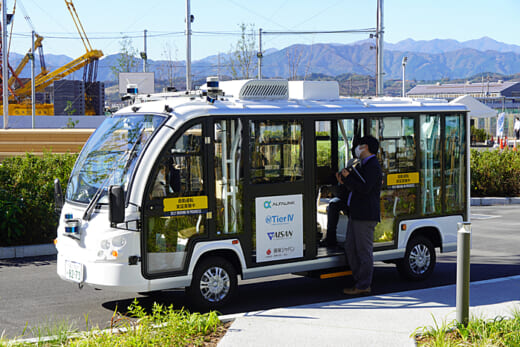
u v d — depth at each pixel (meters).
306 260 8.06
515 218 15.82
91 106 73.31
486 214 16.59
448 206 9.29
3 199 11.07
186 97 7.96
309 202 8.07
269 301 8.03
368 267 8.13
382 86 25.83
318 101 8.48
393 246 8.80
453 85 103.88
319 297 8.25
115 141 7.49
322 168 8.98
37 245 10.87
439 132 9.16
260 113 7.65
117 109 8.54
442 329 6.00
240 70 39.19
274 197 7.79
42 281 9.01
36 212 11.13
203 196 7.29
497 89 98.50
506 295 7.78
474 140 57.97
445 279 9.35
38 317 7.22
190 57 31.02
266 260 7.75
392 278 9.45
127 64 54.38
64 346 5.70
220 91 7.61
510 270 9.96
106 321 7.09
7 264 10.14
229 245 7.45
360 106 8.48
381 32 25.61
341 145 9.07
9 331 6.64
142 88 25.98
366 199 8.02
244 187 7.55
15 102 69.94
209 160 7.31
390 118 8.73
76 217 7.29
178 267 7.16
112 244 6.87
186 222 7.20
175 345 5.77
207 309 7.40
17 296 8.16
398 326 6.40
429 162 9.09
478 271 9.89
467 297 6.06
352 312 6.96
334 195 9.09
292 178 7.93
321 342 5.86
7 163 12.19
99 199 7.14
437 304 7.33
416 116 8.93
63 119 51.88
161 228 7.04
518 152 20.38
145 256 6.93
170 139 7.07
